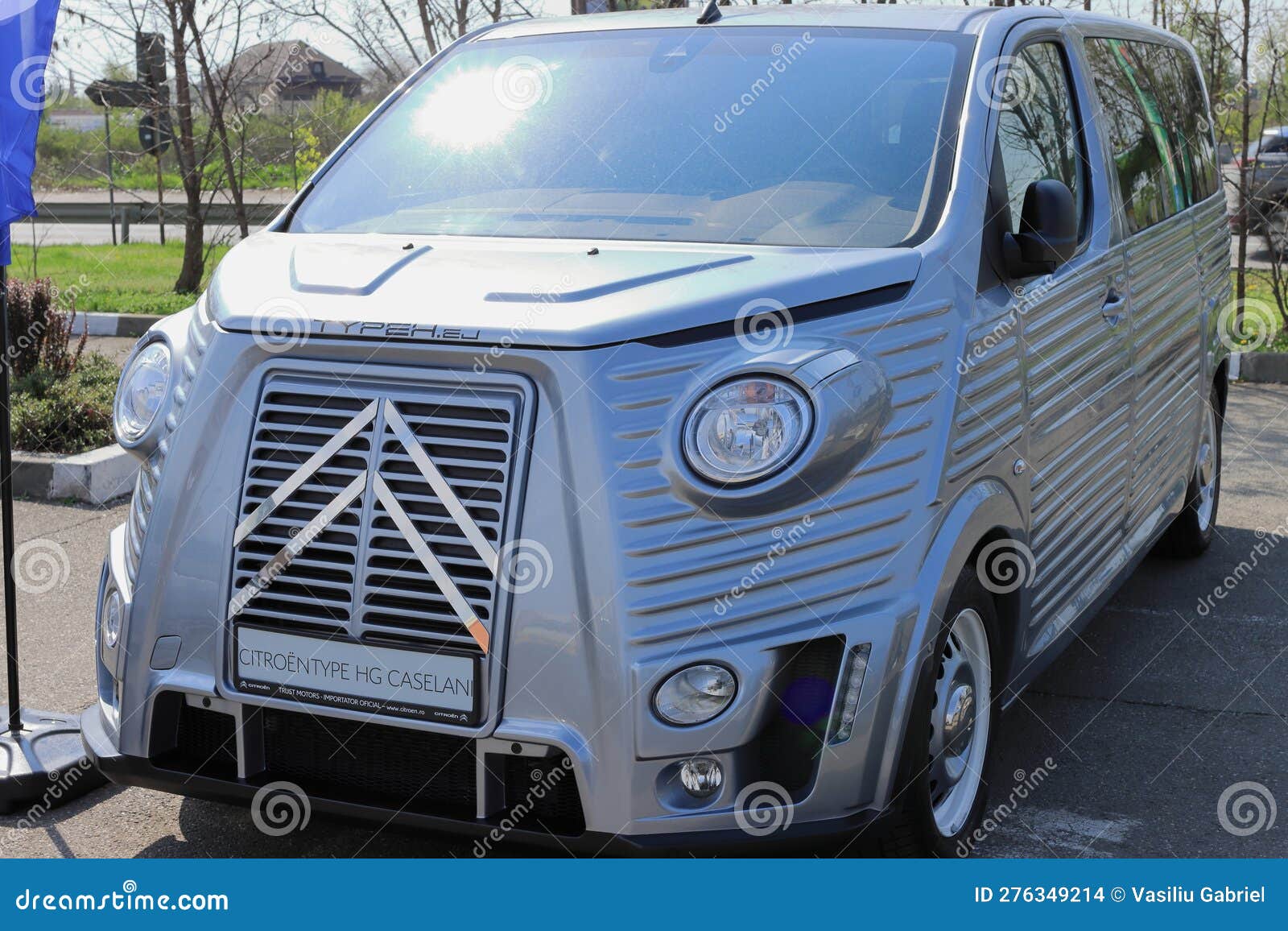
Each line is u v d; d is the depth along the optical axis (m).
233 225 15.49
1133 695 4.55
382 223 3.73
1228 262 6.29
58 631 5.06
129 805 3.77
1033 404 3.54
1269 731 4.24
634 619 2.73
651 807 2.77
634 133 3.81
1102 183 4.39
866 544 2.89
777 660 2.82
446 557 2.80
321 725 2.95
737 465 2.77
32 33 3.90
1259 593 5.64
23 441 7.35
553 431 2.77
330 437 2.90
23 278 14.41
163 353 3.33
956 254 3.30
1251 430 8.59
